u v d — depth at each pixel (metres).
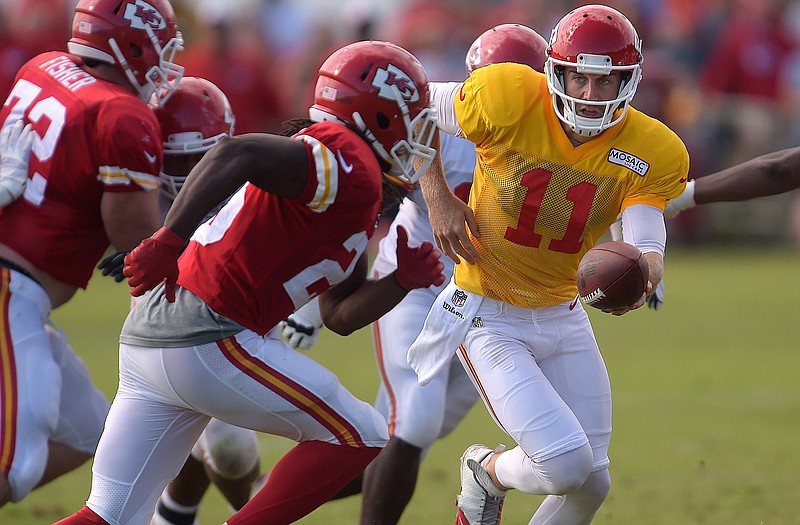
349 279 14.32
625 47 14.44
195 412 14.16
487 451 16.22
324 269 13.66
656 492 20.17
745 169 17.03
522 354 15.28
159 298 13.91
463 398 18.28
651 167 14.98
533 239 15.17
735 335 36.62
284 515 14.02
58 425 16.64
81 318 37.62
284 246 13.44
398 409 17.25
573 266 15.42
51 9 41.66
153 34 15.82
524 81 15.09
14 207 15.43
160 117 16.38
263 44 50.25
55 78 15.73
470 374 15.76
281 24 54.41
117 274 15.68
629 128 15.05
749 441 24.00
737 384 29.62
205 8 43.25
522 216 15.10
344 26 45.50
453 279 16.03
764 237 55.47
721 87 50.97
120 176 15.05
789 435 24.52
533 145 14.95
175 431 14.08
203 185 12.61
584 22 14.51
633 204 15.13
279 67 51.91
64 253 15.53
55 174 15.26
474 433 25.38
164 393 13.80
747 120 50.69
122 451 13.85
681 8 54.03
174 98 16.42
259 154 12.76
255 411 13.76
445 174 17.80
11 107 15.80
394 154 13.95
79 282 15.91
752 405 27.36
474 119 15.11
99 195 15.38
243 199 13.59
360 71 13.72
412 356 16.16
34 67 16.08
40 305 15.45
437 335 15.79
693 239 55.59
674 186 15.12
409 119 13.87
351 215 13.41
